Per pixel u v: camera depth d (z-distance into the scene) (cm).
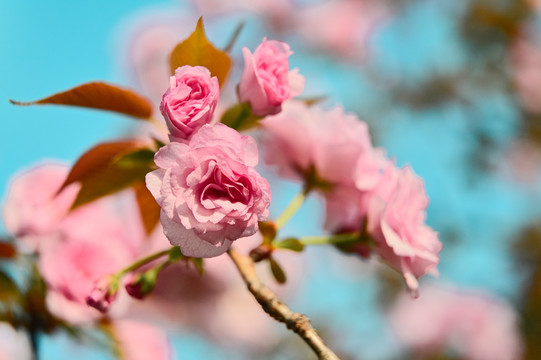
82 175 61
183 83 55
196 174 54
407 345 149
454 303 148
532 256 171
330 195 65
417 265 62
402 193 62
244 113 59
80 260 71
